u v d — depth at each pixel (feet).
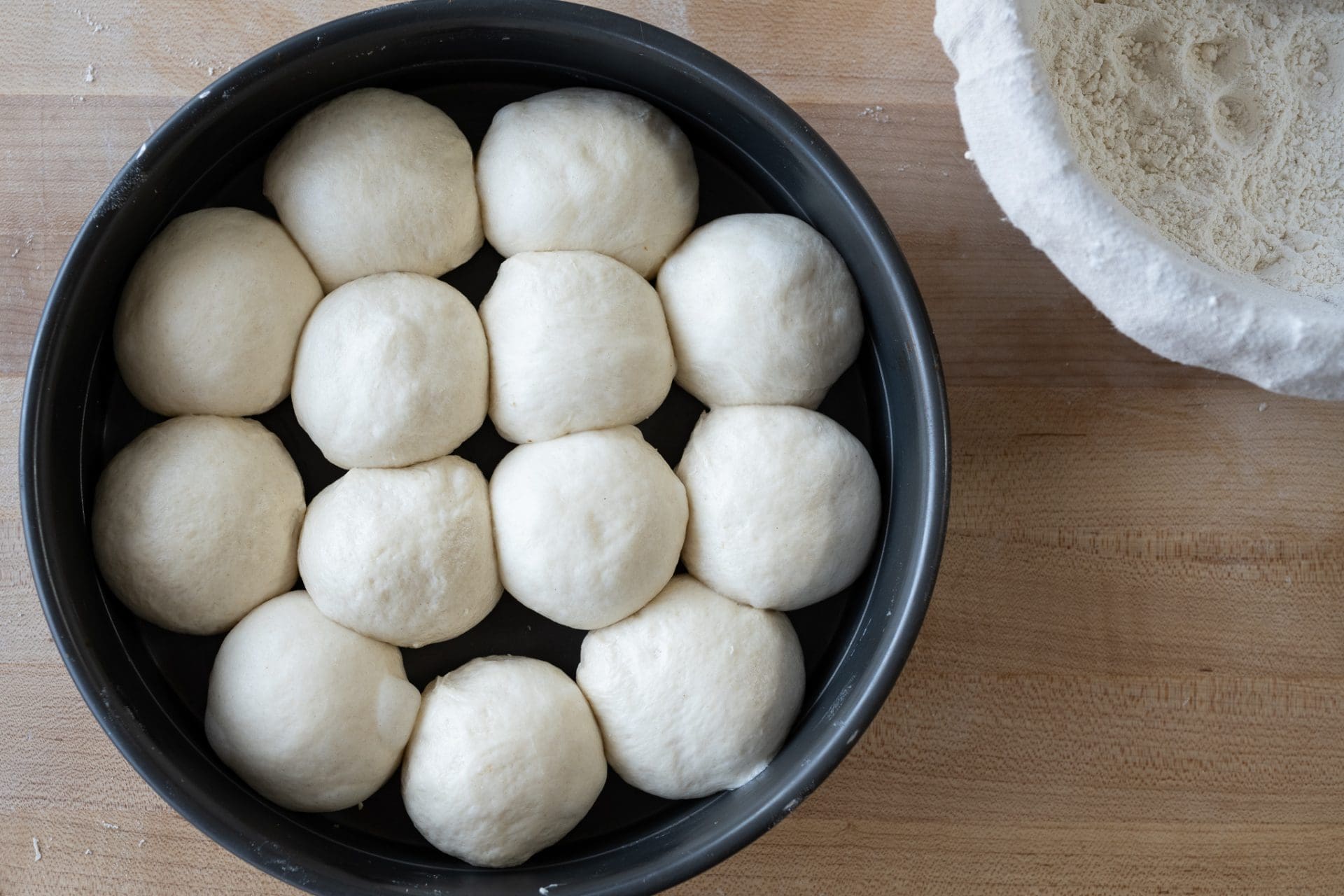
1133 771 2.12
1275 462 2.13
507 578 1.97
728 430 1.99
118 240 1.88
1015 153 1.77
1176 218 1.97
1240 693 2.13
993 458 2.12
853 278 2.02
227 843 1.81
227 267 1.92
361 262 1.97
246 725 1.90
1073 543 2.12
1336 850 2.12
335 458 1.95
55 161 2.07
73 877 2.07
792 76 2.10
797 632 2.07
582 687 1.99
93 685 1.80
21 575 2.07
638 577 1.94
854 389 2.08
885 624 1.91
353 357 1.91
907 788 2.11
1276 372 1.79
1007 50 1.74
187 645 1.99
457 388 1.93
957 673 2.12
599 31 1.86
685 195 2.02
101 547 1.91
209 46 2.07
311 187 1.94
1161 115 1.99
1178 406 2.13
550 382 1.93
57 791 2.07
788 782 1.87
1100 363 2.12
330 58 1.86
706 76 1.87
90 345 1.91
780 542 1.96
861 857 2.11
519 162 1.96
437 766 1.92
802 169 1.94
